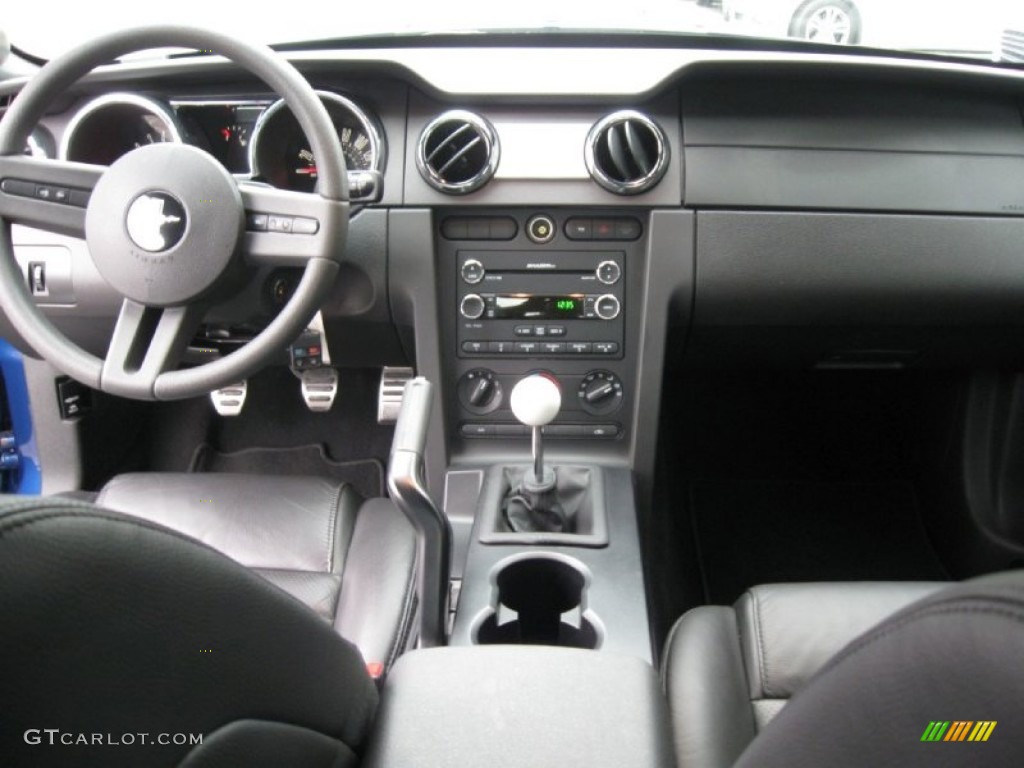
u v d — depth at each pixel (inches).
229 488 57.0
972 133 58.3
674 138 57.3
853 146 57.9
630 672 31.6
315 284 46.1
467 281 60.4
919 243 58.7
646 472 63.1
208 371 46.6
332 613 48.6
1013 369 71.5
